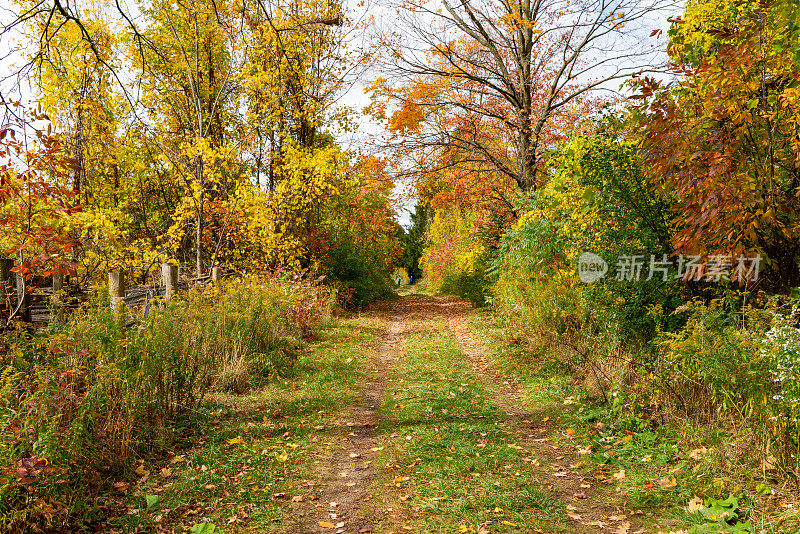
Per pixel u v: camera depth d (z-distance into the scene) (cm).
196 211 1319
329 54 1388
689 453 426
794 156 539
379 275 2341
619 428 511
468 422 577
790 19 482
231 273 1377
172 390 556
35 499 313
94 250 1098
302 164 1394
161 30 1330
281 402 658
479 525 349
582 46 1408
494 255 1755
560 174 843
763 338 437
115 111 1142
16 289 557
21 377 400
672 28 634
